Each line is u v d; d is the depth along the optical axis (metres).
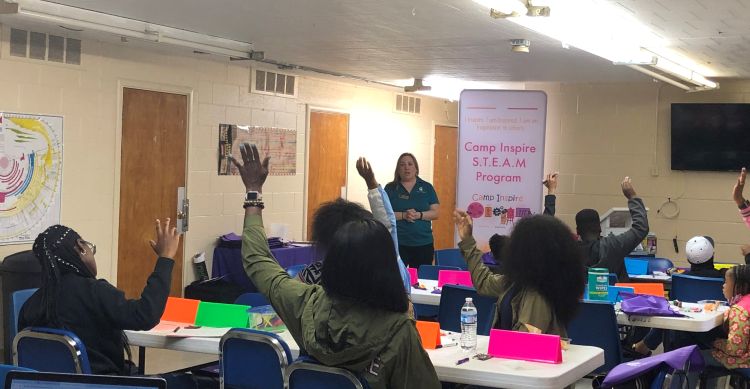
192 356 6.70
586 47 6.71
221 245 8.74
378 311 2.54
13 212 6.50
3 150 6.42
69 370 3.26
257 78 9.19
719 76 9.14
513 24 5.98
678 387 3.06
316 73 9.64
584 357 3.26
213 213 8.70
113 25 6.16
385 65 8.76
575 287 3.48
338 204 3.01
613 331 4.29
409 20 5.96
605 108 9.95
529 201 7.88
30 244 6.67
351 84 10.94
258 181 3.04
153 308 3.33
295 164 9.97
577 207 10.10
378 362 2.51
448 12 5.61
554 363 3.14
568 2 5.39
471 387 3.62
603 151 9.97
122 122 7.53
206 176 8.57
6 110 6.43
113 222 7.45
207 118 8.54
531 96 7.84
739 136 9.29
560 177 10.17
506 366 3.09
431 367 2.60
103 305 3.36
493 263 7.25
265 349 3.11
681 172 9.63
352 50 7.64
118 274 7.56
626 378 3.05
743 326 4.50
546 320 3.46
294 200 10.01
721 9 5.46
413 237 7.43
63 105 6.91
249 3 5.52
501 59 7.99
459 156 8.04
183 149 8.27
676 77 8.45
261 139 9.34
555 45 6.98
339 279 2.52
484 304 4.73
